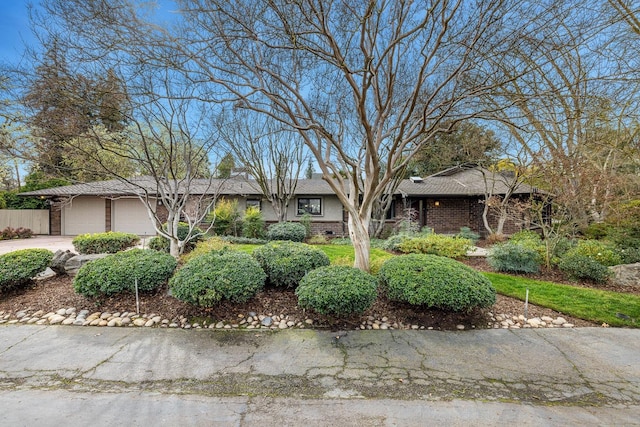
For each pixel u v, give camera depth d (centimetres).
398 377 302
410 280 442
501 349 363
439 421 236
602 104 560
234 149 1281
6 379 290
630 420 238
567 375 307
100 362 324
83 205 1616
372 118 776
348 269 469
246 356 342
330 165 625
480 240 1337
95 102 557
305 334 402
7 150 587
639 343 380
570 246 802
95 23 445
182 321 430
